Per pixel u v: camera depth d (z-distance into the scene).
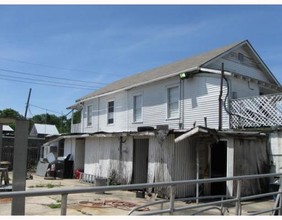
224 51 18.84
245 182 12.55
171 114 18.66
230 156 12.45
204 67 17.47
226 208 9.12
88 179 18.86
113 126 23.12
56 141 24.59
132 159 16.00
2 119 7.16
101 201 11.96
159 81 19.45
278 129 13.48
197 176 12.80
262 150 13.49
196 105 17.22
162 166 13.53
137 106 21.19
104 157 18.19
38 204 11.10
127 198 12.94
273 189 12.27
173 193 5.18
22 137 5.11
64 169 21.33
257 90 17.97
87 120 26.59
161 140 13.73
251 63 20.77
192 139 13.65
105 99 24.33
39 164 23.17
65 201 3.85
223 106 15.99
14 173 4.99
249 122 14.82
